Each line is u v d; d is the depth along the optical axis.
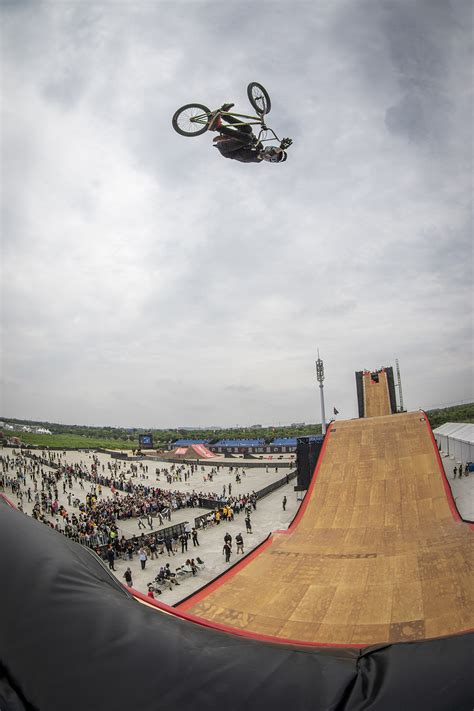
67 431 179.75
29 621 1.80
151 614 2.09
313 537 26.72
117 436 157.75
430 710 1.29
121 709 1.37
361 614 16.81
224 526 33.09
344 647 1.96
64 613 1.86
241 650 1.84
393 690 1.42
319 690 1.49
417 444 36.59
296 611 17.64
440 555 21.50
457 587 17.92
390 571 20.53
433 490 29.94
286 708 1.37
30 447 88.12
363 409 64.62
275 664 1.72
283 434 133.62
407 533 25.25
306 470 40.12
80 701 1.43
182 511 38.12
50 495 41.97
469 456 45.81
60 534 2.70
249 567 23.14
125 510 35.38
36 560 2.17
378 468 34.31
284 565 22.95
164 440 140.75
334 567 21.89
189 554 26.39
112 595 2.15
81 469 60.69
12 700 1.46
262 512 37.41
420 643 1.81
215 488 51.56
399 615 16.38
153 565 24.48
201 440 116.38
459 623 15.24
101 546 25.20
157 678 1.55
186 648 1.77
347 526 27.48
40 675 1.56
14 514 2.64
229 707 1.38
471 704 1.31
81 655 1.64
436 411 137.75
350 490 32.16
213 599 19.38
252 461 77.81
